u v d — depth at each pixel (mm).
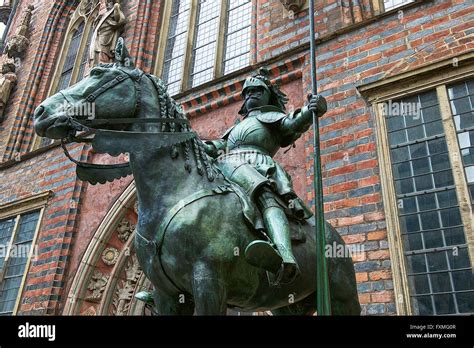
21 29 13453
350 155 5660
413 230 4969
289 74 6945
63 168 9289
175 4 10992
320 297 2521
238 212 2607
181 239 2439
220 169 2977
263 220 2646
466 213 4707
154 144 2600
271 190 2783
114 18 10734
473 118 5199
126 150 2537
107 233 7988
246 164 2881
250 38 8625
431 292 4605
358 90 5938
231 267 2496
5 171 10508
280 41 7625
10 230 9414
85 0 13383
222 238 2480
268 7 8250
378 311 4676
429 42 5867
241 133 3141
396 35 6172
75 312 7547
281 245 2434
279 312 3295
